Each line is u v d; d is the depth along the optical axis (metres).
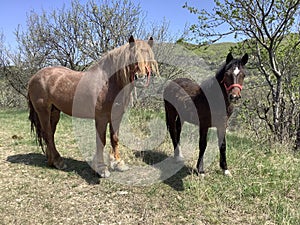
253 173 3.99
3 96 15.17
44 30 13.06
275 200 3.19
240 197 3.26
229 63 3.46
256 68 6.64
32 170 4.04
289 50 6.11
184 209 3.02
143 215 2.90
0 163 4.29
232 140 5.72
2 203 3.06
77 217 2.85
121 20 11.76
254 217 2.88
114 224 2.73
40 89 3.95
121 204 3.13
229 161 4.38
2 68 13.90
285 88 6.34
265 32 5.58
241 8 5.59
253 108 6.60
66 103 3.81
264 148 5.11
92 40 12.12
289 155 4.94
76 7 12.19
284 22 5.42
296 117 6.26
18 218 2.79
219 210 3.00
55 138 5.83
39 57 13.76
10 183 3.58
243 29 5.84
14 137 5.87
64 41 12.86
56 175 3.87
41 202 3.12
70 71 4.02
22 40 14.43
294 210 2.99
